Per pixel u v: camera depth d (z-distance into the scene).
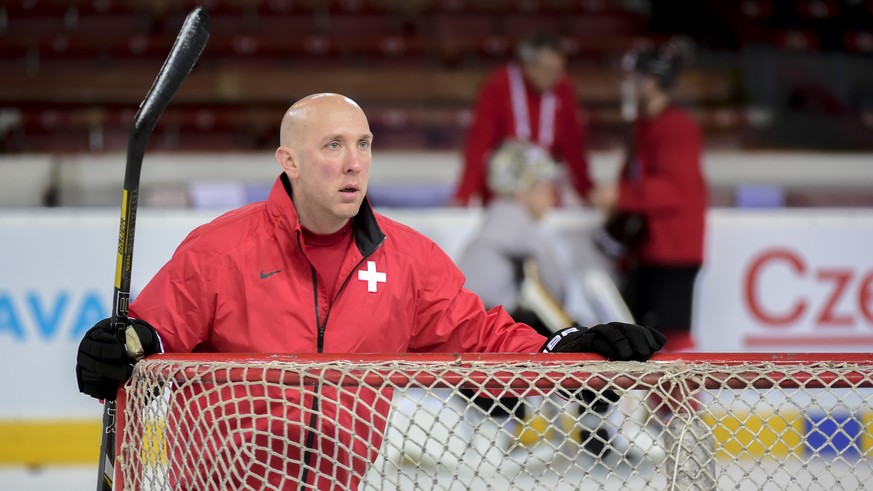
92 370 7.45
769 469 15.30
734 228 19.81
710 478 7.50
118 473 7.49
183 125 27.23
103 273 18.36
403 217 19.42
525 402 7.36
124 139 26.64
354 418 7.50
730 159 23.17
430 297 8.55
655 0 31.73
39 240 18.20
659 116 19.47
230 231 8.20
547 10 31.41
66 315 18.25
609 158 23.45
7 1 29.83
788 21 32.00
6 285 18.14
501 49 30.16
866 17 31.86
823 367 7.69
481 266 18.14
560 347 7.90
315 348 8.19
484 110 20.95
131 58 28.80
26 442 18.14
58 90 27.73
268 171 22.61
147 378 7.35
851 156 23.45
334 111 8.05
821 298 19.89
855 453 15.41
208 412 7.88
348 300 8.27
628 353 7.48
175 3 30.27
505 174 18.22
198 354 7.40
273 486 7.52
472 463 15.66
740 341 19.80
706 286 19.77
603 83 28.66
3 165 21.36
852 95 29.80
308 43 29.56
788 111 28.77
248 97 28.12
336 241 8.48
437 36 30.78
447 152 23.62
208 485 7.55
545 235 19.62
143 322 7.67
